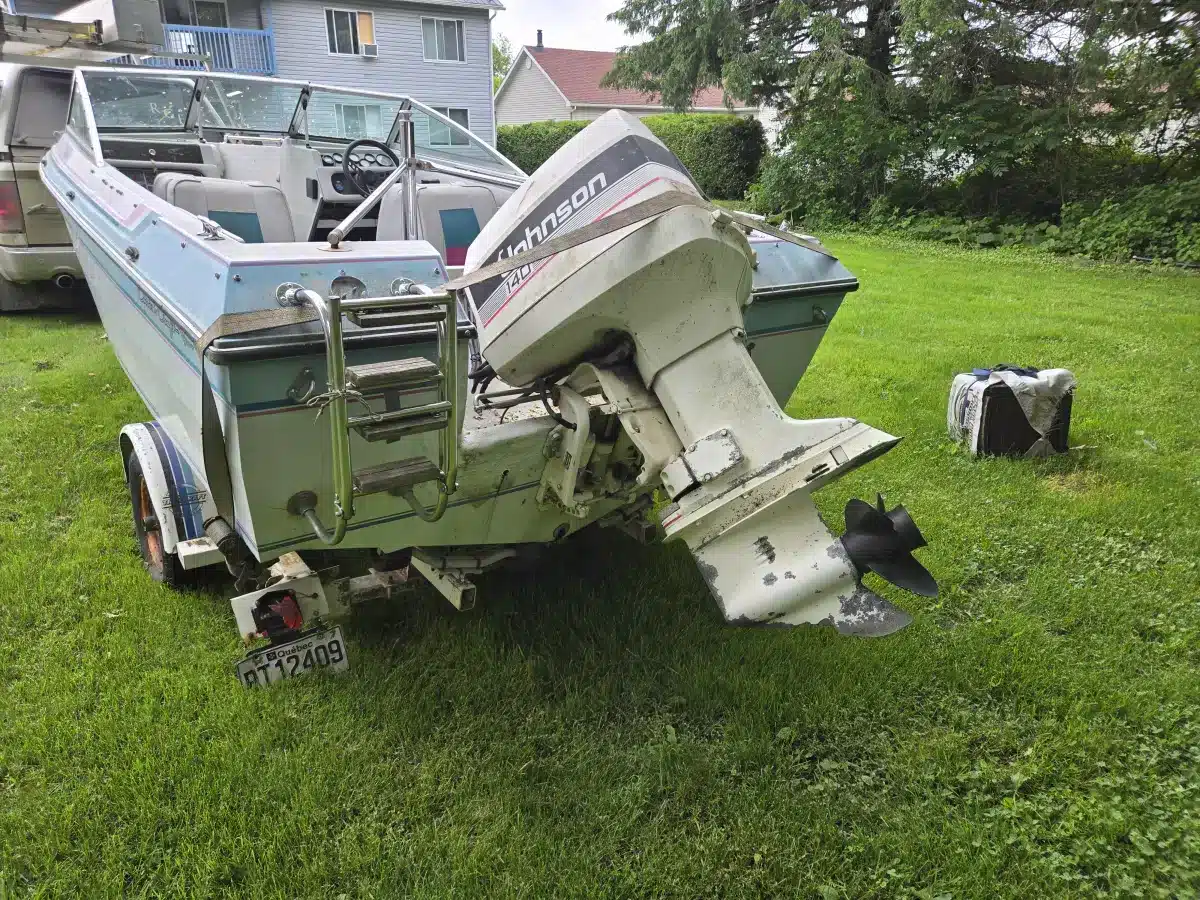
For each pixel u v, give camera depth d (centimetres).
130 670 266
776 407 220
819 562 210
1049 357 637
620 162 223
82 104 414
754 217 322
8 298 681
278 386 195
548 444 241
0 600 299
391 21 2039
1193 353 646
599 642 291
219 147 463
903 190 1509
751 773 235
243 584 277
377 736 241
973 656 282
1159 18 1266
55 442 441
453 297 193
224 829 206
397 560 276
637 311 213
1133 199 1225
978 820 220
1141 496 397
